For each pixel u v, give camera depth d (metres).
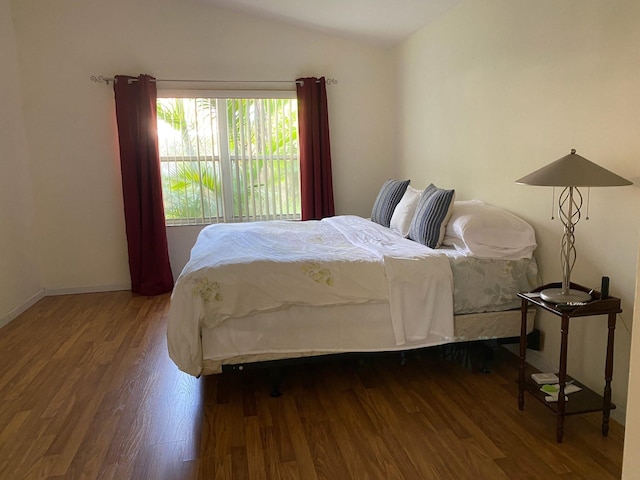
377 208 3.79
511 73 2.75
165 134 4.44
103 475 1.80
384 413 2.22
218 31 4.31
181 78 4.31
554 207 2.44
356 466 1.83
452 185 3.53
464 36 3.26
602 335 2.16
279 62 4.45
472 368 2.69
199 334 2.23
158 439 2.04
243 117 4.54
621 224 2.04
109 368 2.75
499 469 1.80
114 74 4.19
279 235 3.17
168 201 4.54
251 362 2.31
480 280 2.49
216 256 2.49
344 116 4.68
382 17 3.79
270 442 2.00
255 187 4.67
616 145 2.04
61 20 4.05
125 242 4.41
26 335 3.30
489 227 2.58
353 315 2.37
